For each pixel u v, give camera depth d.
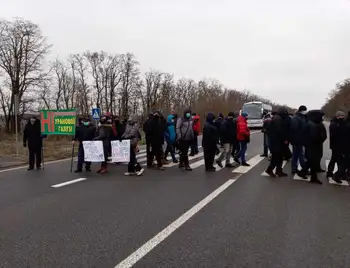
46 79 40.97
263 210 5.89
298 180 8.69
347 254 4.04
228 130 10.73
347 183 8.33
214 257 3.93
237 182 8.40
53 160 13.20
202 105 48.94
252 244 4.33
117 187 7.82
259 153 14.87
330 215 5.62
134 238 4.53
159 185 8.04
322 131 8.29
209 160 10.21
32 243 4.36
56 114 11.23
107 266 3.70
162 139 10.61
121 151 9.55
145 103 62.69
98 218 5.42
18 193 7.23
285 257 3.94
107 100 60.56
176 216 5.52
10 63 39.72
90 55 60.25
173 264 3.74
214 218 5.41
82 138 10.23
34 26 39.88
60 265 3.72
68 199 6.68
